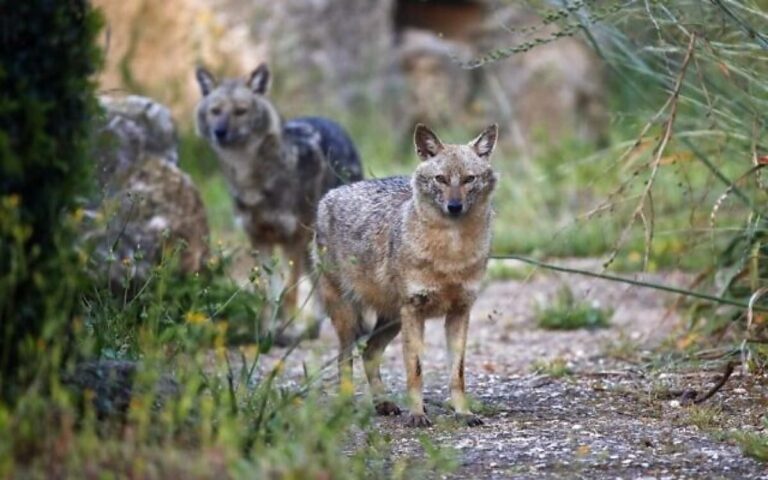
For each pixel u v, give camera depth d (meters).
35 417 7.66
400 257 11.10
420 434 10.31
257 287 11.40
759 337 12.81
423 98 28.89
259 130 16.52
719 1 11.35
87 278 8.77
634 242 18.91
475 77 29.47
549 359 14.02
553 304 17.00
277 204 16.67
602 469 9.23
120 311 10.76
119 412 8.51
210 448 7.77
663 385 12.20
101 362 8.88
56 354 7.69
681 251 16.38
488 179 11.01
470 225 10.91
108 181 14.66
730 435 10.21
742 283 13.53
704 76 13.21
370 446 9.52
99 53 8.72
